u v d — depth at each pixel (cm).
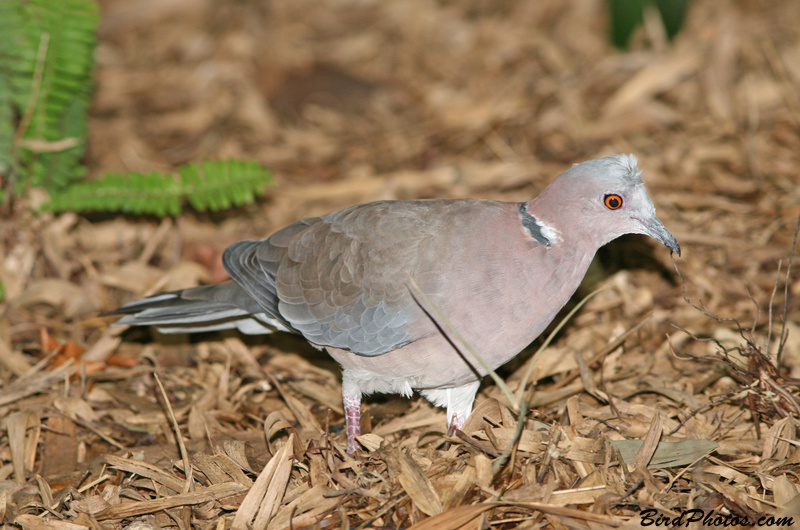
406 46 1340
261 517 522
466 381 599
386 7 1431
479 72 1257
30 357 743
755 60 1127
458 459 551
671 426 606
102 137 1138
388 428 645
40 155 858
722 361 604
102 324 792
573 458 542
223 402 689
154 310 678
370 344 587
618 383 672
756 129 999
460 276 559
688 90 1105
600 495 511
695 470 533
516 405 499
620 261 827
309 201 1001
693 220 864
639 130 1055
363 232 599
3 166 822
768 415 589
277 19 1423
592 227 562
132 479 582
